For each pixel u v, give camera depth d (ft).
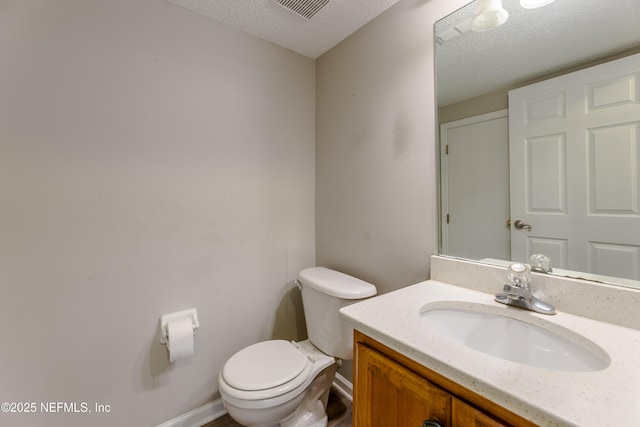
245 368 4.18
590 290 2.76
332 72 5.95
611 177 2.73
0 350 3.51
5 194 3.52
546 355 2.68
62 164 3.83
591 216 2.86
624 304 2.58
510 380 1.85
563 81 3.03
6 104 3.51
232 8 4.73
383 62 4.85
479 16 3.55
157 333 4.54
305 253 6.31
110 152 4.15
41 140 3.70
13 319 3.58
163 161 4.57
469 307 3.20
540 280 3.08
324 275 5.28
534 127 3.25
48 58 3.73
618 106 2.69
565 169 3.02
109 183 4.14
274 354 4.57
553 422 1.58
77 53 3.90
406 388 2.42
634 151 2.61
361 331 2.76
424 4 4.22
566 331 2.58
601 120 2.79
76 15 3.89
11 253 3.56
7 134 3.52
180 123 4.71
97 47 4.03
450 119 3.97
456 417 2.08
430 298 3.34
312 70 6.38
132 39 4.29
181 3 4.60
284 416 4.07
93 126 4.02
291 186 6.09
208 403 5.02
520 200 3.36
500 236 3.52
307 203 6.34
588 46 2.87
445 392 2.15
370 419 2.76
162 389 4.59
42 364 3.74
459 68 3.86
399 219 4.64
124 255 4.27
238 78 5.32
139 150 4.36
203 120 4.93
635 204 2.61
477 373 1.92
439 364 2.11
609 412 1.57
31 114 3.64
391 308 3.05
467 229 3.83
